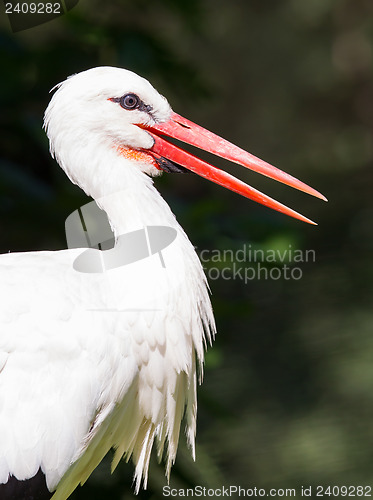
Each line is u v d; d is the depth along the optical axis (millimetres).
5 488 6297
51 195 8977
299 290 14703
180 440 8898
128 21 10195
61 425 6352
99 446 6918
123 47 9648
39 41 9750
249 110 23953
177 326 6594
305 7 23500
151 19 10602
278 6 23656
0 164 9070
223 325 9422
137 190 6848
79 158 6879
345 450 13797
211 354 9227
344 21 24281
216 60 23125
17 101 9469
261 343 13703
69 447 6395
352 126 24328
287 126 24062
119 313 6477
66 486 6984
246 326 13547
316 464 13492
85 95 6852
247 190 7074
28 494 6367
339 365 14344
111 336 6441
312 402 14031
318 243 15859
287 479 13102
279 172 6984
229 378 12797
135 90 6906
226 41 23391
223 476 11484
